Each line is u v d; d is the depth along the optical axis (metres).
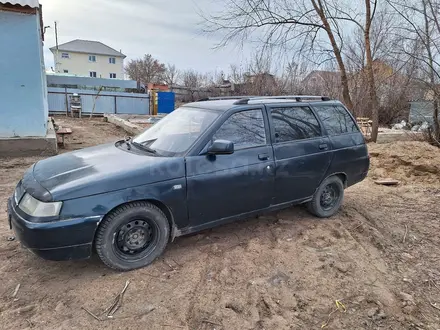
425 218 4.79
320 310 2.72
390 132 12.56
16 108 8.41
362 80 14.01
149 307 2.65
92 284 2.92
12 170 7.00
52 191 2.80
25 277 3.01
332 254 3.58
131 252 3.14
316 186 4.39
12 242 3.65
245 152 3.67
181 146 3.48
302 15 10.81
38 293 2.79
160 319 2.52
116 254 3.05
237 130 3.69
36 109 8.62
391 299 2.90
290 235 4.00
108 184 2.92
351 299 2.88
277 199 4.02
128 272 3.12
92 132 14.28
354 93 14.73
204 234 3.97
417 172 7.32
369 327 2.56
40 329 2.38
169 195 3.19
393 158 7.98
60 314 2.54
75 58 61.47
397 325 2.60
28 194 2.96
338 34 11.23
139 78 58.75
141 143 3.88
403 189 6.24
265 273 3.18
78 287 2.88
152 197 3.09
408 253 3.79
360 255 3.63
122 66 66.00
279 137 4.00
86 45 63.22
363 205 5.26
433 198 5.70
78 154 3.72
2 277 3.00
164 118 4.34
